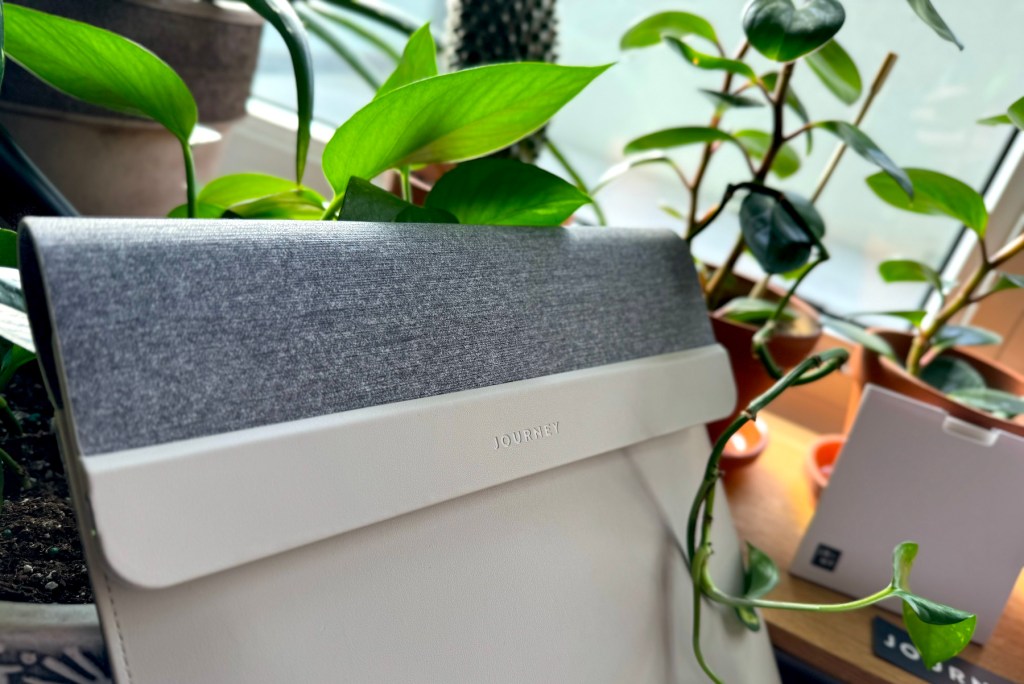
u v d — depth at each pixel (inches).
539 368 16.6
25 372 19.1
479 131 17.1
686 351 20.2
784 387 17.9
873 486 22.8
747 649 19.9
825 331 35.9
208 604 12.2
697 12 35.0
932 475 22.1
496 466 15.4
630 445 19.1
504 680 14.8
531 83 15.9
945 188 24.0
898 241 35.4
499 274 16.3
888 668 21.7
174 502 11.4
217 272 12.5
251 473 12.1
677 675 17.8
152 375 11.6
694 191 28.1
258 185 22.8
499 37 26.1
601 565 17.2
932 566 22.7
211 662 12.0
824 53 23.3
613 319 18.5
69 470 11.4
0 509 14.4
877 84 26.0
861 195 35.2
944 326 27.4
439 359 14.9
